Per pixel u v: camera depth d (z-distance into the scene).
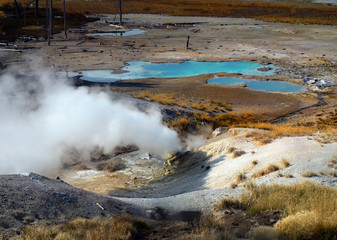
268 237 8.48
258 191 12.09
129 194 17.22
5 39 57.06
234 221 10.20
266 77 42.88
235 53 53.97
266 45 59.75
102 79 39.91
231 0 120.88
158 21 81.75
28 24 68.25
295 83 41.00
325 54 54.25
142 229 10.38
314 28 75.19
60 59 47.53
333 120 29.36
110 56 50.47
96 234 9.15
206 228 9.52
